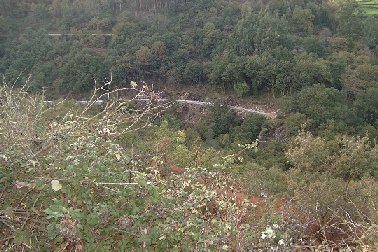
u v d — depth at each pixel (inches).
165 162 227.3
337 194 257.0
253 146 201.9
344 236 201.8
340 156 538.6
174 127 1071.6
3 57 1444.4
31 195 120.5
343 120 969.5
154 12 1707.7
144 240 113.2
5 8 1581.0
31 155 122.1
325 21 1785.2
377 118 1067.9
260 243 126.3
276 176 431.8
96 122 166.2
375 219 208.1
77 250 112.4
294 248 132.0
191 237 124.4
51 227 105.0
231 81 1389.0
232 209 147.6
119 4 1720.0
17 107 147.9
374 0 2058.3
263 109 1285.7
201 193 149.6
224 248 117.9
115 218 121.0
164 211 128.0
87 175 120.8
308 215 204.8
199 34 1531.7
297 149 560.7
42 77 1375.5
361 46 1569.9
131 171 128.7
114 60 1446.9
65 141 134.5
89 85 1406.3
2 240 112.2
